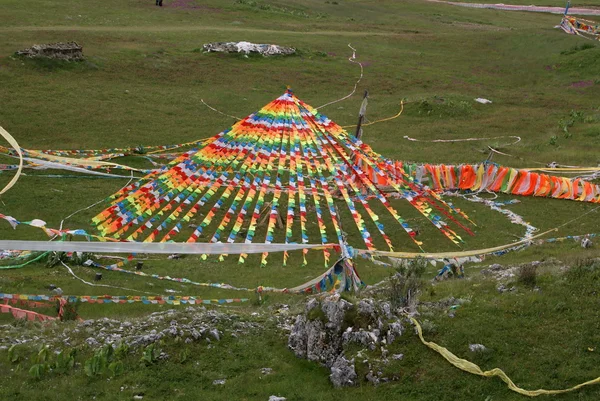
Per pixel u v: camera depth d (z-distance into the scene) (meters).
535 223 35.66
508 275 24.72
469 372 19.61
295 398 19.16
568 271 23.77
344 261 26.09
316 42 75.56
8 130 46.16
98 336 21.48
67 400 18.84
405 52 76.62
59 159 40.03
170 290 26.48
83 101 52.22
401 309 22.06
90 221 34.16
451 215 36.22
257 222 34.09
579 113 57.78
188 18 81.00
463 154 47.84
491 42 81.00
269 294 26.08
